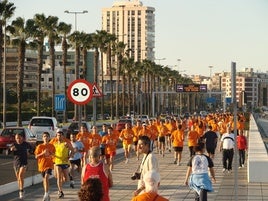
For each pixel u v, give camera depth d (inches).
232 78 574.6
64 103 1283.2
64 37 3233.3
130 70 5295.3
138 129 1400.1
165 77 7524.6
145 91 6023.6
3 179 1027.9
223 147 1086.4
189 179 634.8
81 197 300.2
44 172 728.3
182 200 748.6
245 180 965.2
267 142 2422.5
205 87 4781.0
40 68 2977.4
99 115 5073.8
